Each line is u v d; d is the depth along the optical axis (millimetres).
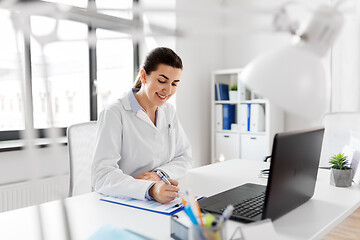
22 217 1009
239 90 3283
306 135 979
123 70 3100
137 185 1167
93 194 1258
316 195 1239
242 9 452
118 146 1404
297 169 980
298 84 471
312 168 1094
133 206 1100
